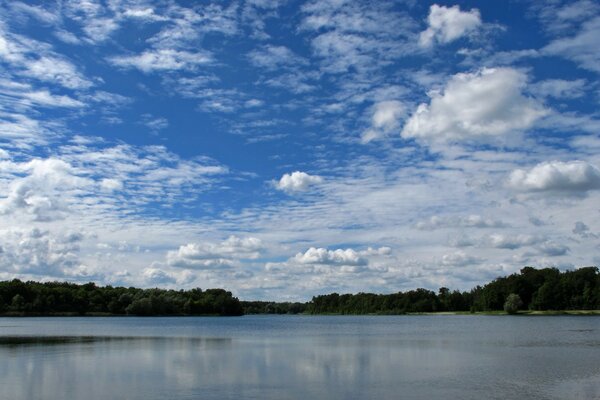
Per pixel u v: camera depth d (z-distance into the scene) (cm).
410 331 11631
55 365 4881
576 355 5750
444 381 3919
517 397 3316
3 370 4534
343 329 13212
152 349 6631
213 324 17688
